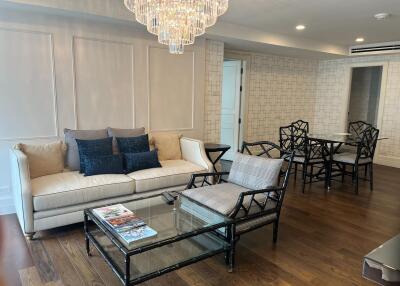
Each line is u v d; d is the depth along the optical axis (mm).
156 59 4141
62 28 3361
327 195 4125
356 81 7945
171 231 2105
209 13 2609
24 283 2096
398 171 5641
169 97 4352
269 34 4930
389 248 1293
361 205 3752
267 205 2688
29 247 2576
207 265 2381
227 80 6129
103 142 3371
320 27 4578
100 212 2316
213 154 4984
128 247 1809
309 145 4406
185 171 3516
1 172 3209
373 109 7703
